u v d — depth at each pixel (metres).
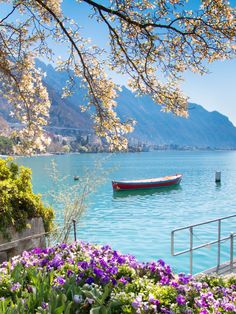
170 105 7.55
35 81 8.52
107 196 38.00
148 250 16.89
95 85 8.34
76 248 6.16
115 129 8.16
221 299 4.79
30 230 7.61
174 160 144.50
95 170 11.38
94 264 5.07
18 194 7.62
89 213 27.05
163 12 7.02
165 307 4.19
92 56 8.48
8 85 8.31
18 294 4.28
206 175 66.25
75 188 10.72
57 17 8.41
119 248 17.31
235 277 6.16
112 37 7.86
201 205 31.92
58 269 5.14
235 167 92.94
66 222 9.73
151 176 65.62
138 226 22.38
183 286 4.67
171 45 7.27
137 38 7.53
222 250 16.30
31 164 92.56
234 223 22.27
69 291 4.12
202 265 14.46
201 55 7.12
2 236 6.88
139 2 7.29
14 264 5.33
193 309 4.28
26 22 8.32
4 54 8.03
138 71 7.75
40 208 8.13
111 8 7.31
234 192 40.84
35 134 8.34
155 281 5.21
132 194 39.75
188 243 17.84
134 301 3.93
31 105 8.38
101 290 4.47
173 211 28.66
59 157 173.25
